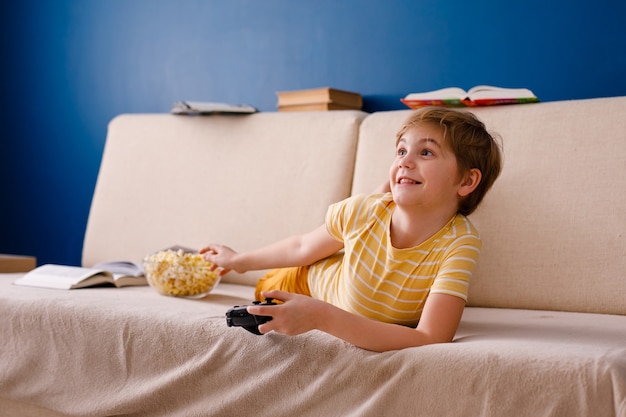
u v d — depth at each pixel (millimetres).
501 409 1123
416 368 1191
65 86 3312
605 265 1709
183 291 1791
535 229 1790
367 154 2033
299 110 2504
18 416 1664
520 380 1117
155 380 1455
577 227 1748
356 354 1250
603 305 1700
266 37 2816
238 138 2283
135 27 3137
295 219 2105
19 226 3434
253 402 1335
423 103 1977
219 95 2939
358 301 1496
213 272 1832
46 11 3359
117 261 2176
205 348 1410
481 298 1834
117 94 3186
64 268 1989
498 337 1332
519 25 2275
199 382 1403
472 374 1148
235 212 2209
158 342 1466
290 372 1303
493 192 1853
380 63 2553
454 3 2393
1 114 3441
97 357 1532
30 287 1870
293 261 1711
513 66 2291
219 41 2934
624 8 2104
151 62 3102
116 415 1497
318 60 2693
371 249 1489
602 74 2146
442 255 1415
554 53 2221
